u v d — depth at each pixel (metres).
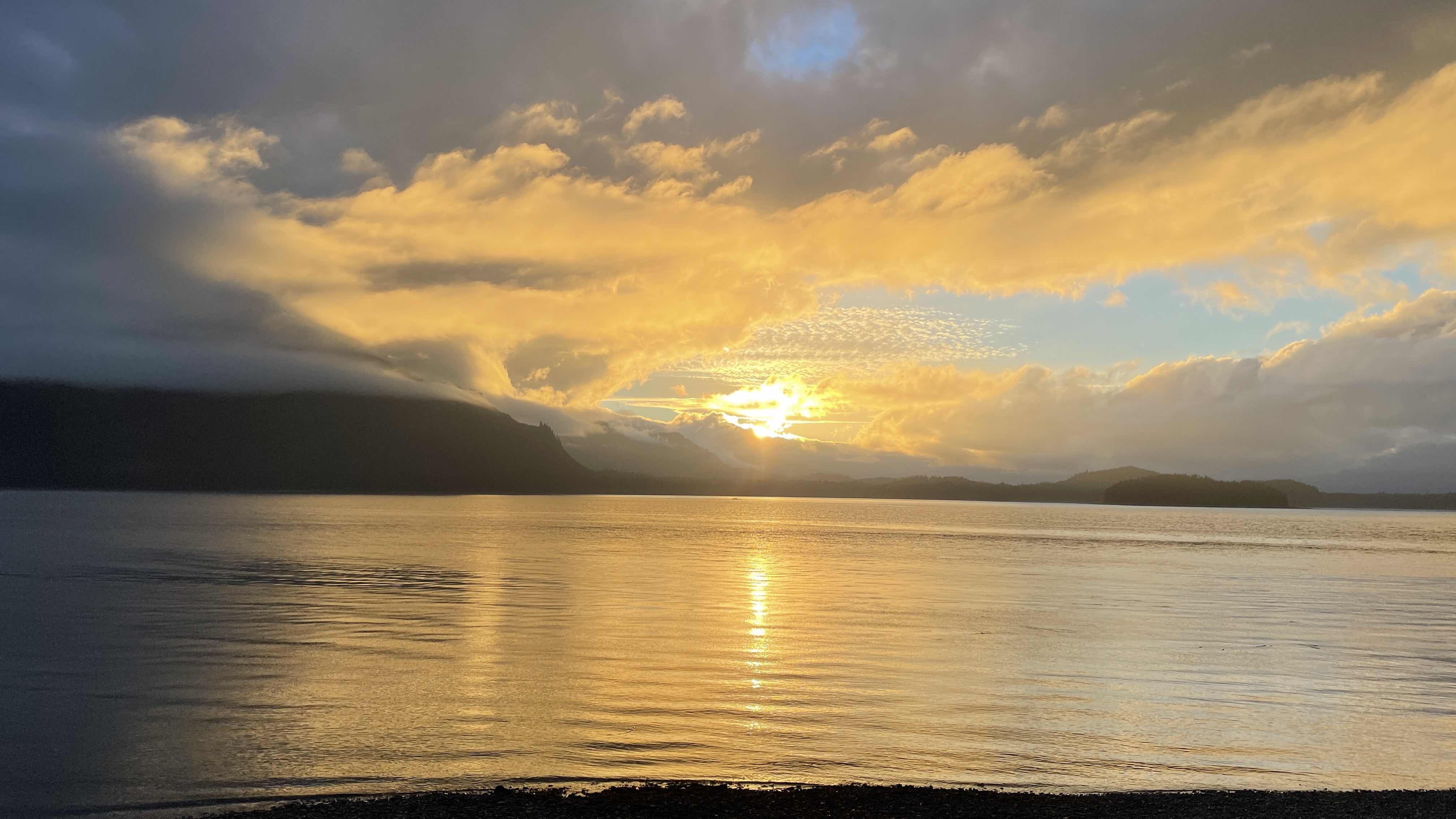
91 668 27.41
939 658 31.09
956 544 124.56
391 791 16.80
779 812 15.41
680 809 15.49
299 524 149.12
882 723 22.02
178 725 20.81
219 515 183.62
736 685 25.89
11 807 15.80
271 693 24.02
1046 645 34.66
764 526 183.62
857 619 41.66
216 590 51.03
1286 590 62.06
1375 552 122.69
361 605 44.22
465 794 16.25
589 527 158.75
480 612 41.56
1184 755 19.78
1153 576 73.12
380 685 25.19
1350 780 18.42
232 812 15.45
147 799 16.22
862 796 16.27
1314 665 31.11
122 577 58.94
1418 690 27.03
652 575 65.12
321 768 17.95
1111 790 17.58
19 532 115.25
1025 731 21.47
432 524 156.75
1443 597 58.97
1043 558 97.00
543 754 19.03
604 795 16.06
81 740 19.56
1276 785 17.98
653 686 25.50
